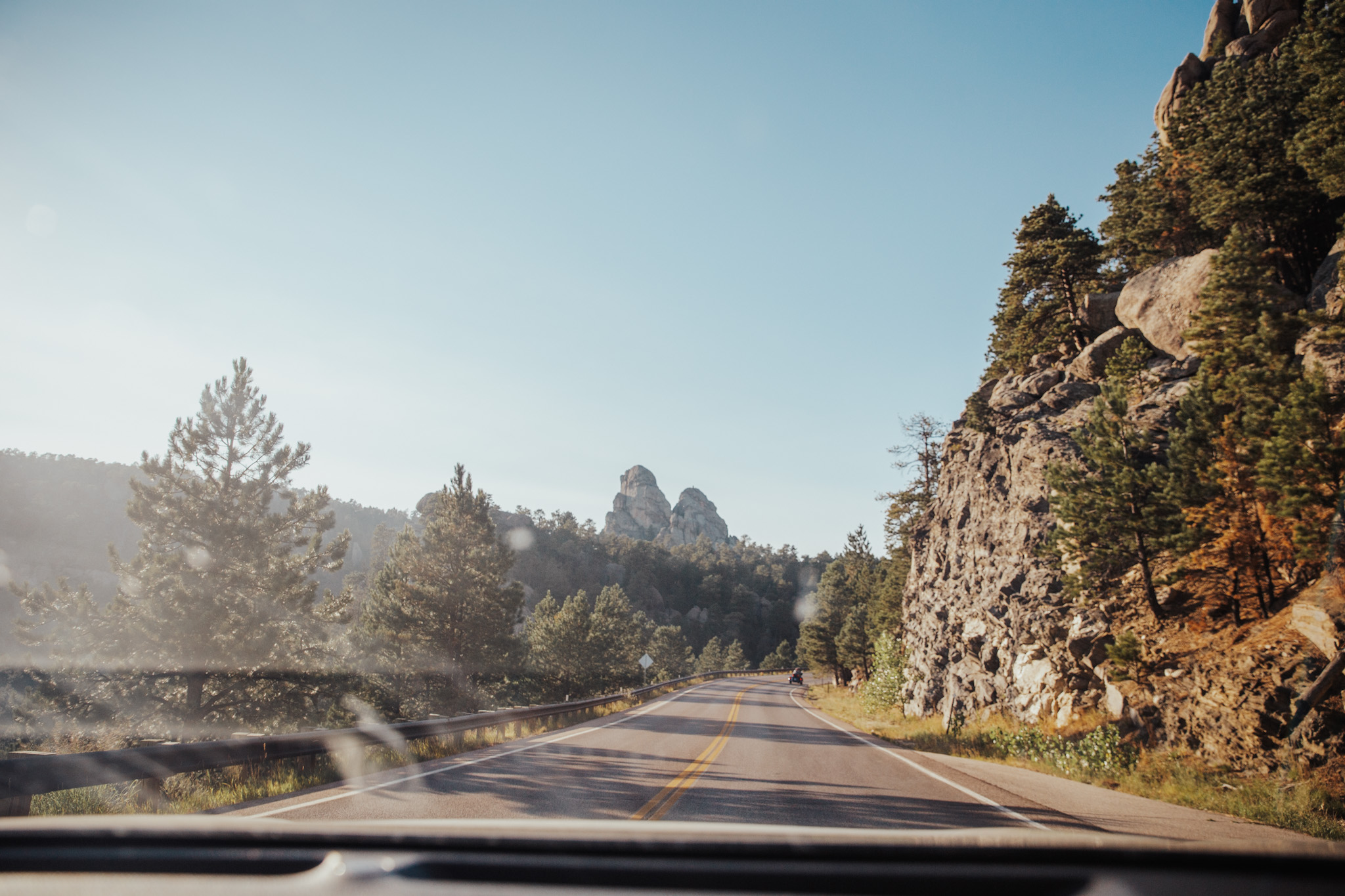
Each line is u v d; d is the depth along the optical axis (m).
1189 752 12.93
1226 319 18.53
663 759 13.12
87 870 2.43
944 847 2.69
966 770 13.09
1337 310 17.70
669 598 189.12
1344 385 15.32
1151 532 16.16
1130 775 12.51
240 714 19.94
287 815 7.27
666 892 2.31
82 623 19.17
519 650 33.44
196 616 18.62
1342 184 19.55
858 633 61.56
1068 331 37.94
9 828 2.60
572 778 10.48
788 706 35.94
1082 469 18.27
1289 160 24.47
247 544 20.78
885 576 61.09
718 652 114.50
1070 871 2.64
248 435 21.83
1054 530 18.75
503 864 2.41
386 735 11.94
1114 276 40.03
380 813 7.45
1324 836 8.03
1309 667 11.84
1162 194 33.53
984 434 31.22
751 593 197.75
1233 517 14.83
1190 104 33.56
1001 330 43.34
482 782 9.92
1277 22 35.91
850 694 54.34
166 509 20.50
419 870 2.35
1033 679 20.80
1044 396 30.12
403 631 31.20
